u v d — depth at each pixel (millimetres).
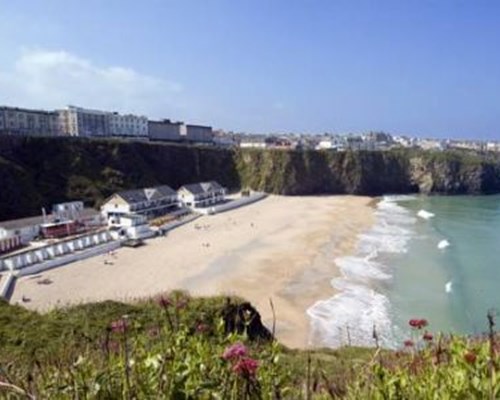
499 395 2922
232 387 3002
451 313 35219
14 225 54969
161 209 77750
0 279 40469
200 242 57750
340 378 3688
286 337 30078
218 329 4133
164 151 105062
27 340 13586
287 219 75562
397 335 30469
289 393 3254
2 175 67062
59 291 39094
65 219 62281
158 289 40188
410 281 43656
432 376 3322
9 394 3107
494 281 44250
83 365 3350
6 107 111062
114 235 56125
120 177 87125
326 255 52656
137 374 3182
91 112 131750
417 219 81438
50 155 81375
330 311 35250
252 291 39969
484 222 79688
